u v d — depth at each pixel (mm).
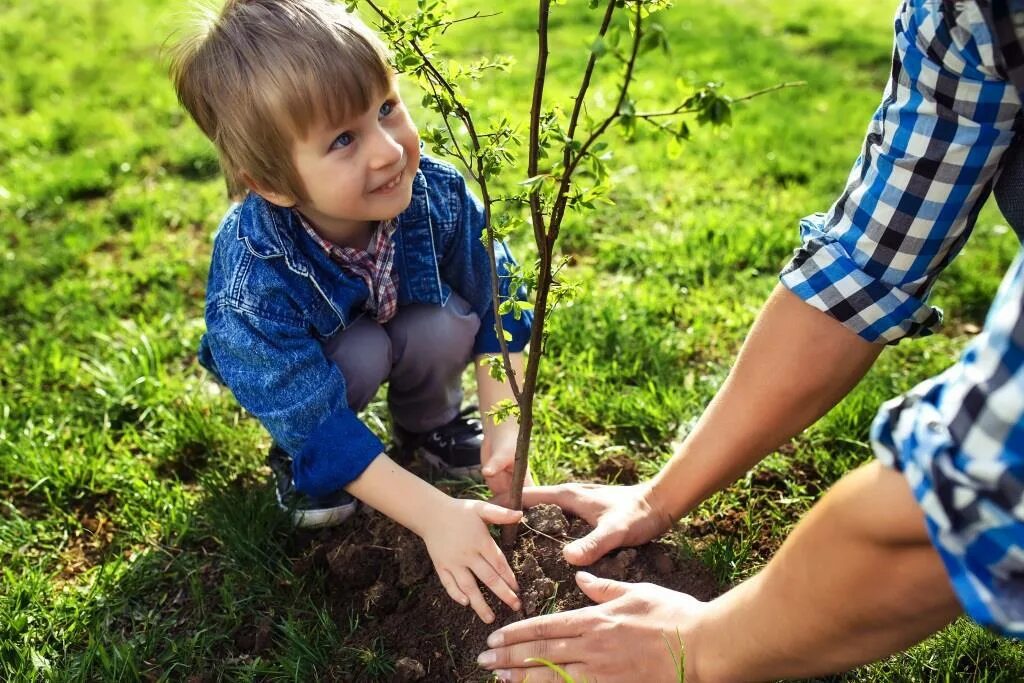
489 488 2219
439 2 1510
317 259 2037
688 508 1983
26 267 3523
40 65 5961
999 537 1049
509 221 1641
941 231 1547
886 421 1172
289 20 1796
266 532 2234
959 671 1857
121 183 4301
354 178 1827
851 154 4590
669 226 3822
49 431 2648
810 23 7266
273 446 2447
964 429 1056
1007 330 1028
